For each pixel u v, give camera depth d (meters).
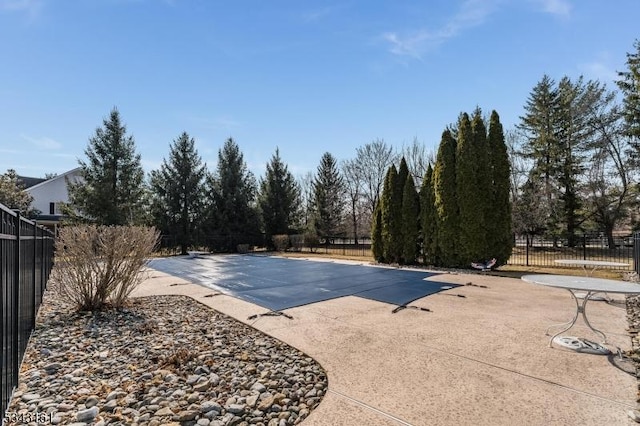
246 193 24.91
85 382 3.07
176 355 3.60
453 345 4.03
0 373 2.28
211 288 8.06
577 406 2.62
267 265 13.31
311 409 2.64
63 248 5.88
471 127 11.20
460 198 11.05
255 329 4.76
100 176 21.03
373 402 2.71
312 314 5.55
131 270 6.20
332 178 32.28
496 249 11.00
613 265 7.38
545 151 23.44
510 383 3.02
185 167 23.06
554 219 22.45
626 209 20.98
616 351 3.77
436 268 11.41
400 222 12.87
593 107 21.41
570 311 5.62
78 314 5.63
